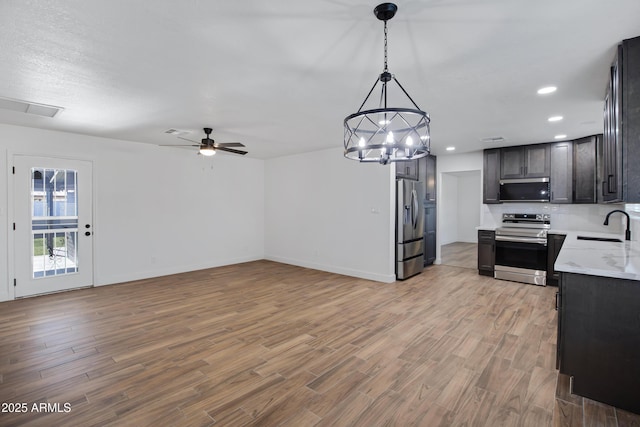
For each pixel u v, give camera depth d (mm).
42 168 4355
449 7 1621
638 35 1896
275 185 6867
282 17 1717
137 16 1704
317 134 4578
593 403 2016
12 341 2902
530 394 2113
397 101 3117
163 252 5547
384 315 3586
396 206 5191
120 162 5039
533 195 5180
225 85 2707
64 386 2201
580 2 1576
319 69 2387
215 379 2297
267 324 3334
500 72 2438
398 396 2096
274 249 6926
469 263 6660
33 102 3139
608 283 1989
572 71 2406
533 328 3203
